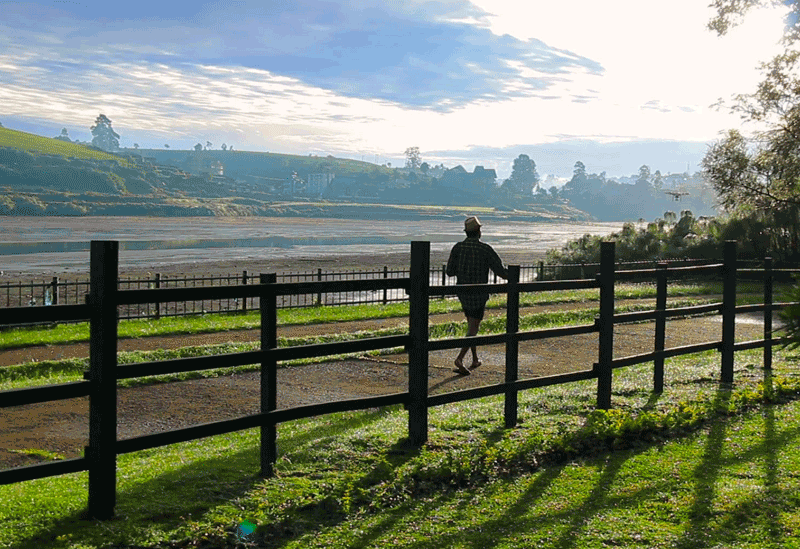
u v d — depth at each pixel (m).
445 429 6.89
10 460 6.72
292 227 128.25
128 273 38.34
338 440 6.41
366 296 28.48
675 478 5.73
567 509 5.07
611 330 7.87
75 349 13.94
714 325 16.98
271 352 5.22
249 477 5.46
